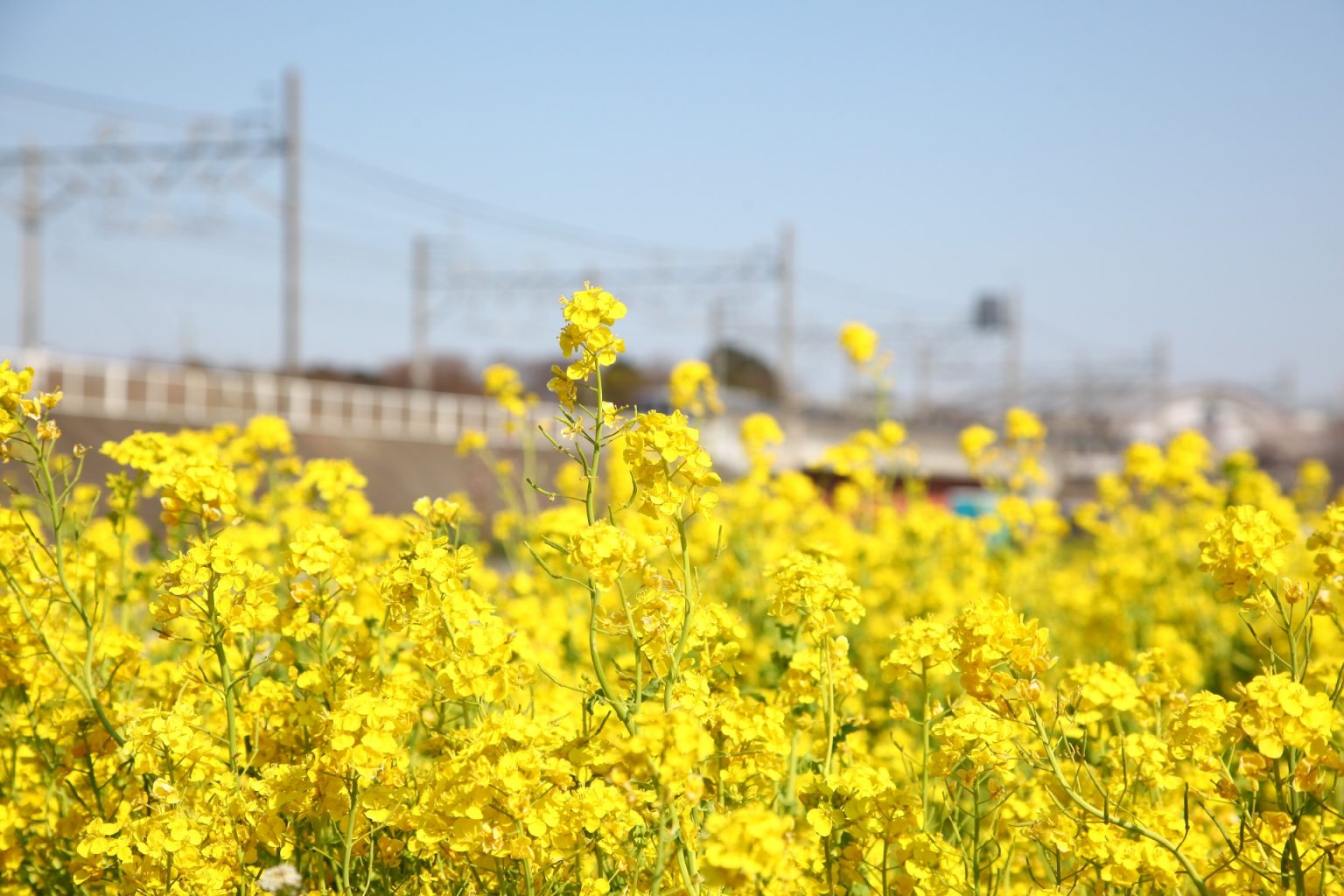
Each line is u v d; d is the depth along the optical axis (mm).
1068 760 3469
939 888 2971
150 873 2879
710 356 48312
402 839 3135
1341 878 2863
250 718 3436
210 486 3393
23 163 32594
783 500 8523
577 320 3057
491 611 3062
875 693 5867
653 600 2896
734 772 3051
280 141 31719
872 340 9930
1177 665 6805
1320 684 3846
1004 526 9859
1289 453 91375
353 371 60469
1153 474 10047
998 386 79562
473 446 8125
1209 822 3729
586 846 2834
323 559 3285
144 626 5125
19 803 3709
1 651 3717
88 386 30078
